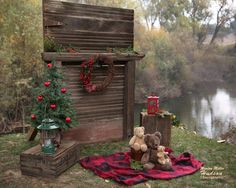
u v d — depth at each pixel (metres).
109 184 3.19
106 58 4.36
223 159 4.01
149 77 19.27
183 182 3.26
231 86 22.44
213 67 23.84
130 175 3.34
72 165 3.67
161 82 19.81
